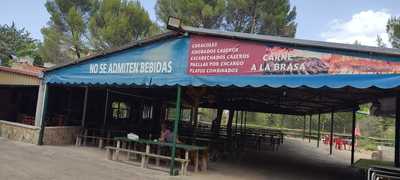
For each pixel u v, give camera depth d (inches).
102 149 560.4
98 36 1333.7
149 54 458.3
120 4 1347.2
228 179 415.8
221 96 652.1
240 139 807.7
